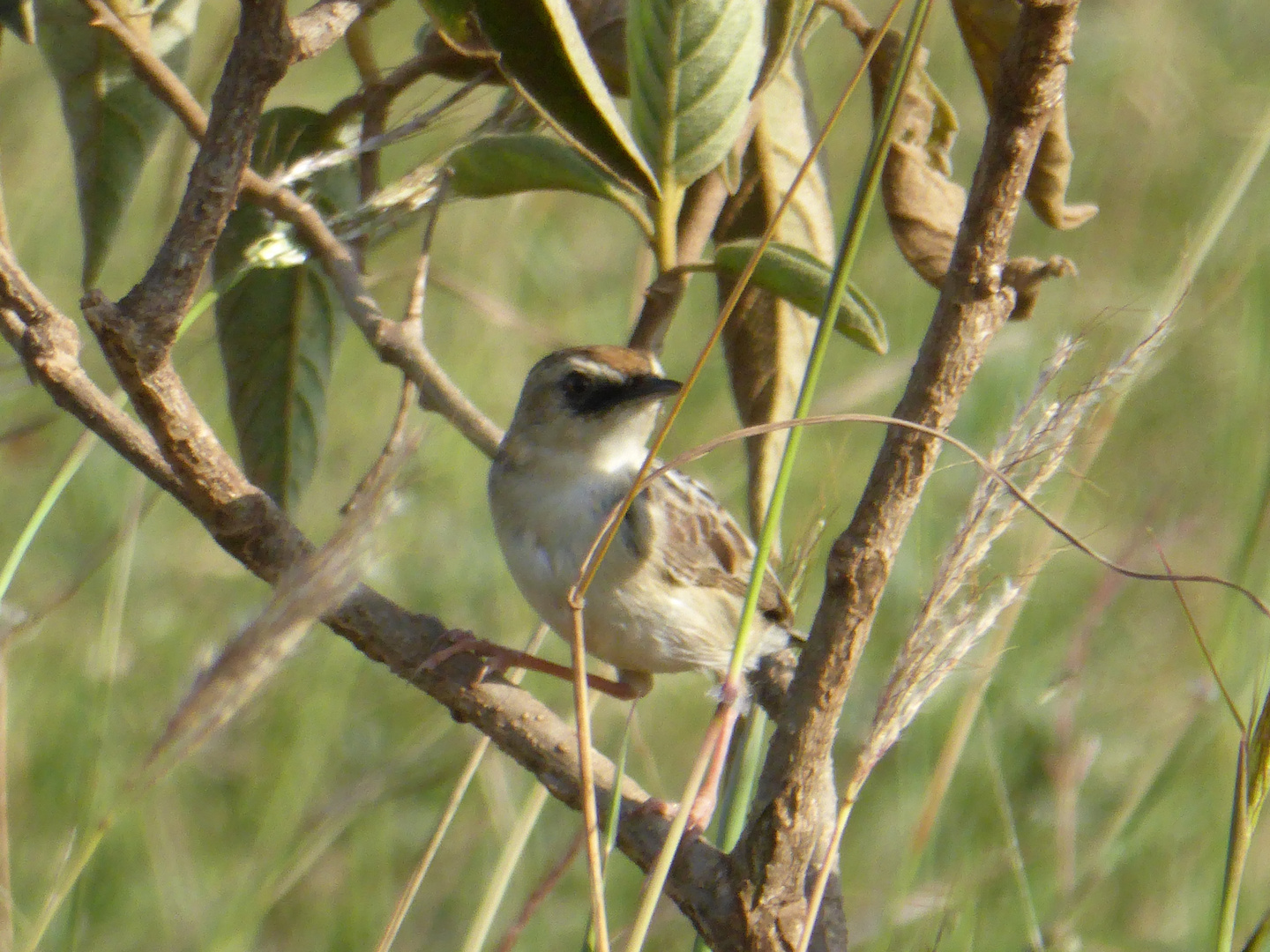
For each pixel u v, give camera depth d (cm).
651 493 787
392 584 1298
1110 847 826
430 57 644
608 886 1125
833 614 427
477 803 1146
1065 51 369
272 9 414
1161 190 1580
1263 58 1738
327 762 1145
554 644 1213
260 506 514
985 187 389
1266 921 500
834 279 439
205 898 1025
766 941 473
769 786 456
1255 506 781
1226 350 1320
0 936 688
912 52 425
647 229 549
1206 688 840
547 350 1494
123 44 539
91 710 890
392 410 1498
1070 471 655
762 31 515
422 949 1066
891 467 411
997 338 1398
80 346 521
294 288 677
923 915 813
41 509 636
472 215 1502
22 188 1378
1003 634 809
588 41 606
